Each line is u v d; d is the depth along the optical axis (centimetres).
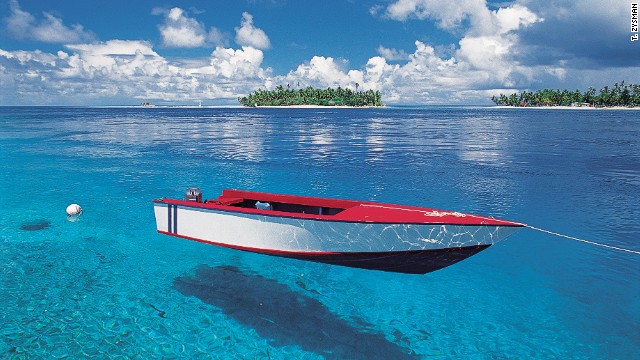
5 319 675
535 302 746
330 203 907
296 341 630
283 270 893
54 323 666
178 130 5169
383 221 759
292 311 720
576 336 639
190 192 938
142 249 1004
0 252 972
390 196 1500
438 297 773
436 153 2764
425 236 759
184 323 675
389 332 657
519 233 1105
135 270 882
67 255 960
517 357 591
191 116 10869
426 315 709
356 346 619
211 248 1016
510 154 2695
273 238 834
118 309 716
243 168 2139
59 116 9962
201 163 2311
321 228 793
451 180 1798
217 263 925
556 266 900
